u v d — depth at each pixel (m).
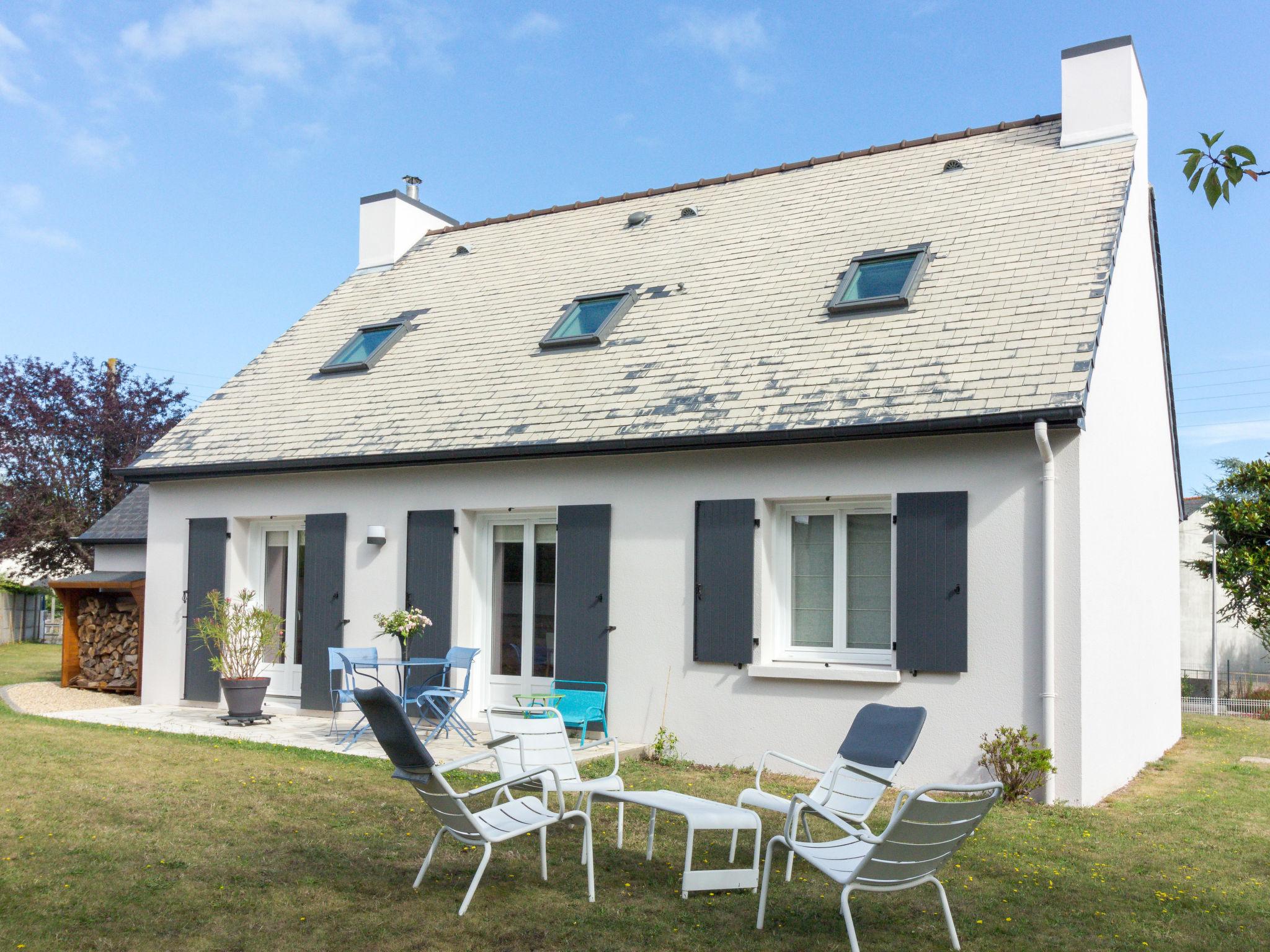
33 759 8.85
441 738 10.51
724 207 14.19
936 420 8.64
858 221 12.37
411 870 6.07
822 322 10.66
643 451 10.12
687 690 9.97
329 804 7.62
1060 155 11.88
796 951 4.93
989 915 5.51
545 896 5.64
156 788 7.89
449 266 15.73
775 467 9.70
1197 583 25.20
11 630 27.08
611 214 15.42
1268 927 5.46
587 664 10.48
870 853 4.67
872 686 9.12
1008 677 8.55
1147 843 7.22
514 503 11.10
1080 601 8.35
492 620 11.63
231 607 12.28
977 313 9.75
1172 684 13.30
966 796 8.52
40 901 5.27
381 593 11.88
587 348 11.97
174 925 5.03
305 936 4.94
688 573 10.05
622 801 5.97
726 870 5.77
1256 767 11.08
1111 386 9.64
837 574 9.73
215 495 13.23
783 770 9.44
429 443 11.36
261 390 14.10
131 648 14.99
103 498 30.95
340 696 10.73
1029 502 8.59
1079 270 9.76
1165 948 5.09
